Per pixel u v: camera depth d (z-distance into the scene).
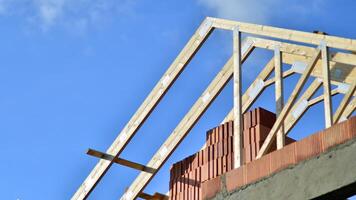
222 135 13.97
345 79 12.82
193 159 14.31
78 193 15.49
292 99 11.34
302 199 10.06
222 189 11.26
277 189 10.46
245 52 13.82
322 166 9.99
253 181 10.86
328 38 11.27
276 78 12.25
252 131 13.40
